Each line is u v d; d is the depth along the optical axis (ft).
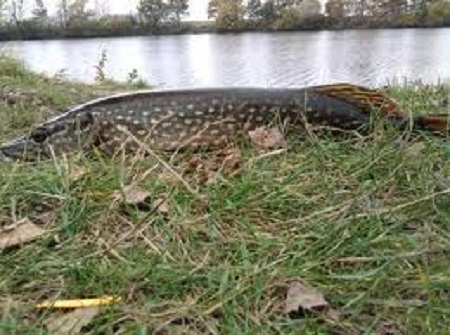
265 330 1.27
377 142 2.09
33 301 1.38
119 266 1.49
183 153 2.33
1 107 3.51
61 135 2.36
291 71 8.20
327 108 2.38
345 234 1.57
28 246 1.58
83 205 1.73
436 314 1.31
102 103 2.43
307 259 1.51
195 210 1.77
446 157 2.05
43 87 5.09
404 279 1.43
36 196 1.84
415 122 2.26
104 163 2.03
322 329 1.28
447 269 1.45
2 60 6.57
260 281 1.42
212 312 1.34
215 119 2.40
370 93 2.38
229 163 2.06
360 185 1.86
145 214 1.73
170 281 1.43
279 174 1.98
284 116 2.40
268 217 1.74
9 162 2.21
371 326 1.30
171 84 7.00
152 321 1.31
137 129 2.40
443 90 3.61
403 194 1.84
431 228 1.64
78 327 1.27
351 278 1.42
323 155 2.10
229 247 1.58
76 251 1.57
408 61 9.02
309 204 1.79
